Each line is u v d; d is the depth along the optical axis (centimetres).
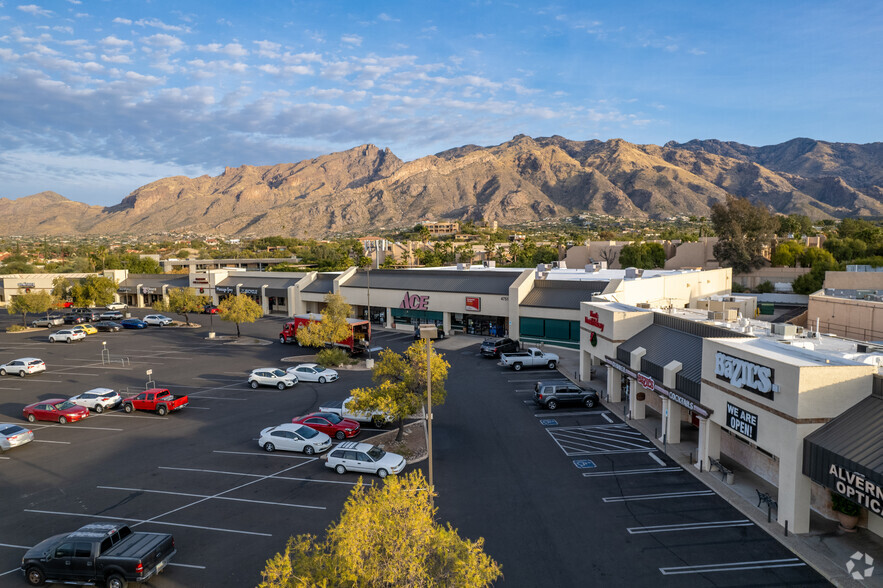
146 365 5097
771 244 11425
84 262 14162
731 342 2489
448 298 6388
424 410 3581
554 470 2586
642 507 2200
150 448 2991
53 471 2683
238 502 2311
